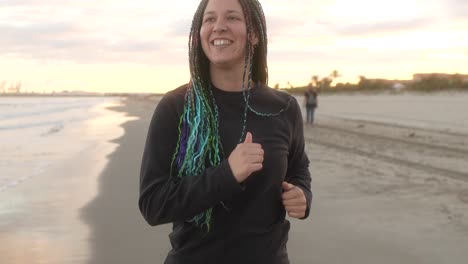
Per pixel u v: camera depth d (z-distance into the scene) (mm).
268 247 1909
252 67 2104
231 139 1901
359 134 16906
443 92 48312
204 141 1858
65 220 6953
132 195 8469
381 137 15664
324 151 12742
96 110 57219
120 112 50219
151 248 5664
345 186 8227
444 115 23359
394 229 5891
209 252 1888
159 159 1891
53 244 5902
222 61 1926
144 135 20500
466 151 11961
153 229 6363
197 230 1902
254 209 1882
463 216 6281
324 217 6473
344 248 5352
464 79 51625
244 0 1984
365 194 7645
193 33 2012
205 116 1875
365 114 27203
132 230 6352
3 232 6383
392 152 12164
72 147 16703
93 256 5445
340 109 33312
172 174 1897
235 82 1999
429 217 6320
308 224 6203
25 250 5695
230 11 1940
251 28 1983
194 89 1916
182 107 1918
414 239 5523
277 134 1958
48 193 8891
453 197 7270
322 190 7953
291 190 1936
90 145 17141
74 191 9008
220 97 1958
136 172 10891
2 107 71938
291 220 6395
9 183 9914
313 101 21688
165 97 1979
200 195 1733
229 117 1933
